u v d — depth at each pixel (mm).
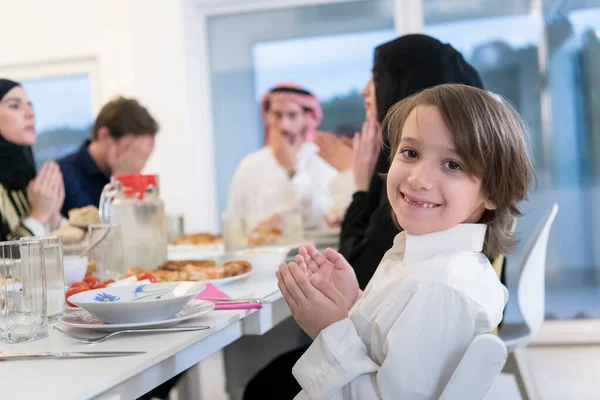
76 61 3514
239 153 3373
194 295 924
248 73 3359
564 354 2980
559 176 3145
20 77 3566
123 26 3402
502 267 1558
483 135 816
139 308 863
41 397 592
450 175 822
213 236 2379
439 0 3199
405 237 924
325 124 3295
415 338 749
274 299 1130
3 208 1984
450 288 761
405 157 860
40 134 3607
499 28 3162
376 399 782
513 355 1660
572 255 3160
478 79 1510
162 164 3289
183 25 3262
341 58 3281
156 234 1466
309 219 3266
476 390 695
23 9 3496
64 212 2395
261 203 3338
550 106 3139
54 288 994
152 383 757
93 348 786
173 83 3270
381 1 3242
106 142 2484
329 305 854
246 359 2277
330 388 793
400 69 1484
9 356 741
